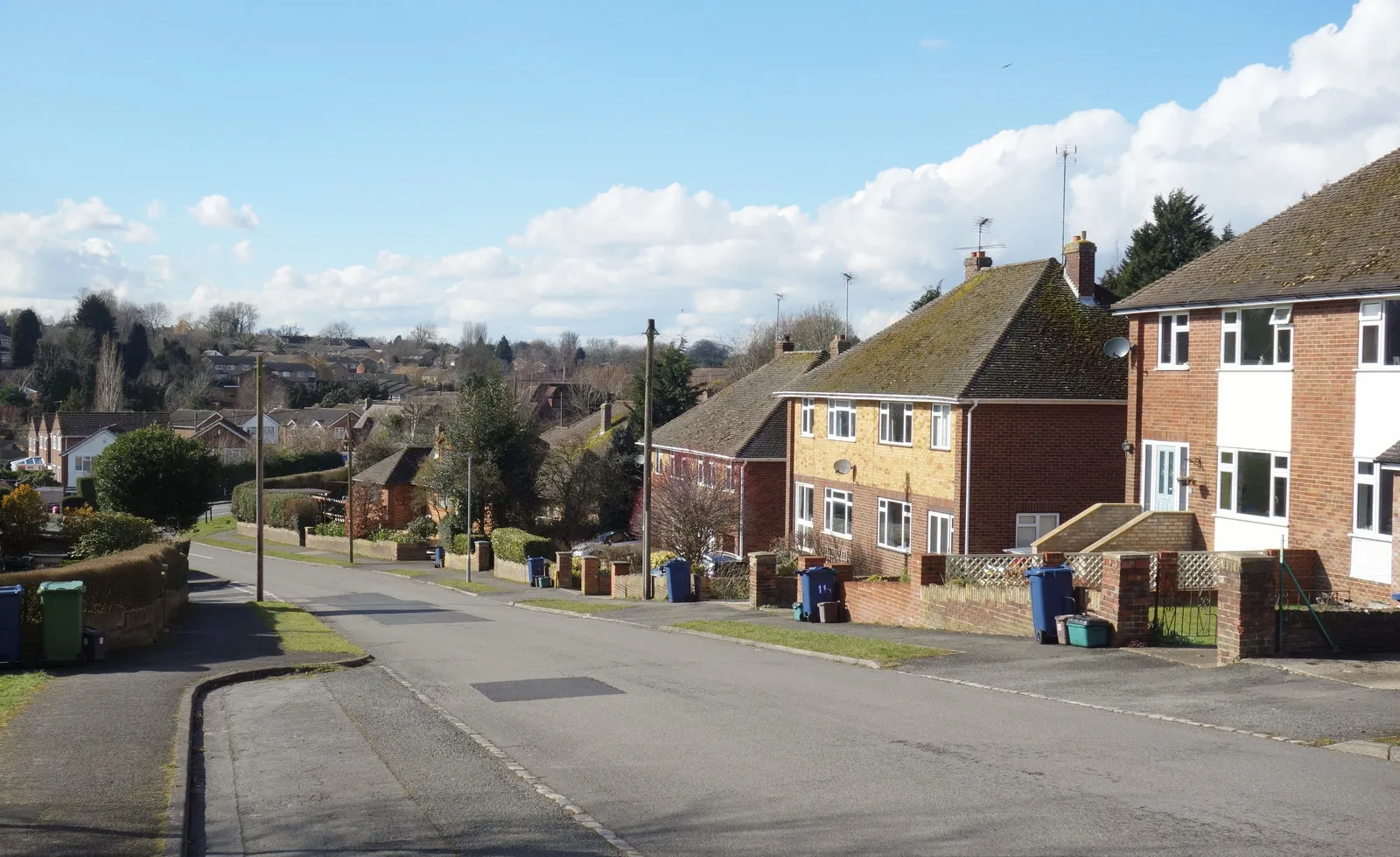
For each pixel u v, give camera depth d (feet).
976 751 38.47
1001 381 109.50
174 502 167.63
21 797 33.01
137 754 38.91
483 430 196.13
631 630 90.48
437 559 195.00
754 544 153.38
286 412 412.36
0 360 495.00
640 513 191.93
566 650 74.64
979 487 108.99
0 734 42.14
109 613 70.28
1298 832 28.60
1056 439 110.32
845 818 30.81
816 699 50.21
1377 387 72.64
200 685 55.47
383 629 93.30
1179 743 38.73
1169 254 202.80
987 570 76.64
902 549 121.29
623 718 47.06
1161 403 93.61
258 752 41.32
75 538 124.36
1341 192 88.99
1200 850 27.30
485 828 30.71
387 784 35.99
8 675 58.29
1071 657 57.52
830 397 137.90
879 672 57.98
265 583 162.91
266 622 94.17
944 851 27.73
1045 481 110.01
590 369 450.71
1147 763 36.04
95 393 396.16
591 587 139.03
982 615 71.36
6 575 64.54
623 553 158.30
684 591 117.39
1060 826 29.45
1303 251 83.82
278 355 639.35
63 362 429.79
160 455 166.91
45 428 355.77
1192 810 30.66
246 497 264.72
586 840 29.45
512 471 197.47
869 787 34.09
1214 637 60.03
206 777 37.35
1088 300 120.06
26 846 28.04
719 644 76.59
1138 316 96.12
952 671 56.24
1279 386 81.00
